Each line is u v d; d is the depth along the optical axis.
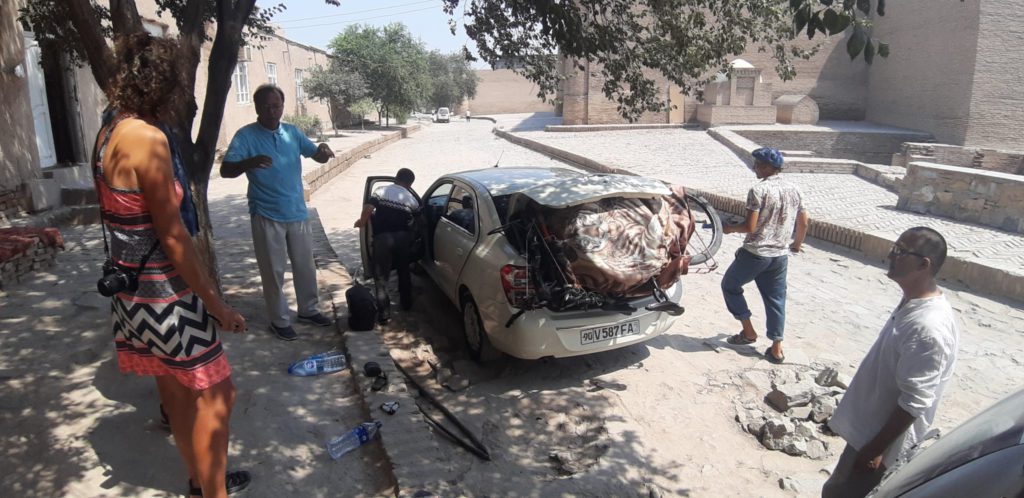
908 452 2.81
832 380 4.88
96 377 4.21
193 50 4.59
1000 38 25.00
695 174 16.84
